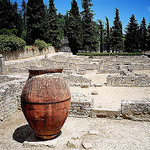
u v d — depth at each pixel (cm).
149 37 5775
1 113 824
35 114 539
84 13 5859
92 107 878
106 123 783
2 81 1448
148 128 722
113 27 6128
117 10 6031
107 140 621
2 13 4294
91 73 2472
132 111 812
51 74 575
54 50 5775
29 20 4862
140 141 612
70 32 5522
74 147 573
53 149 562
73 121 808
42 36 5072
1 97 833
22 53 3497
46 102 532
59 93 554
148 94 1335
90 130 694
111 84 1655
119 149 561
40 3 4884
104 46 7412
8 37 3088
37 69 575
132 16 5797
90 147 566
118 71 2433
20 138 650
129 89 1520
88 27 5850
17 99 978
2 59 2008
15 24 4622
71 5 5666
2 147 582
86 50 5794
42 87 545
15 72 2267
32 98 538
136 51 5950
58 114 552
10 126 769
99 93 1395
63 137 642
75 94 994
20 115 915
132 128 724
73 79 1706
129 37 5850
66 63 2945
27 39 5006
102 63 3081
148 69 2791
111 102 1134
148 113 798
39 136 588
